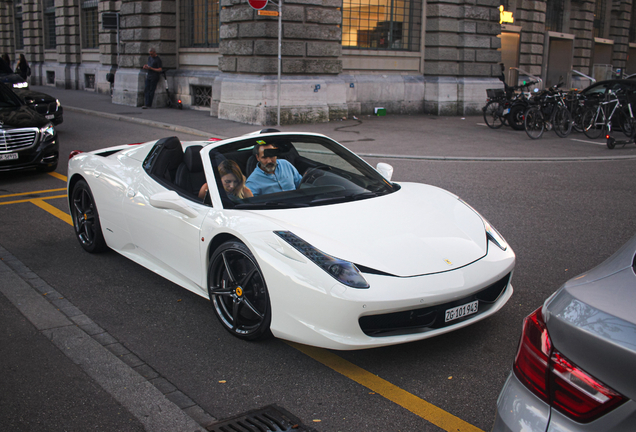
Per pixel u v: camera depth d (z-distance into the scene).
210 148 4.02
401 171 9.15
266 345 3.40
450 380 3.00
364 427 2.59
